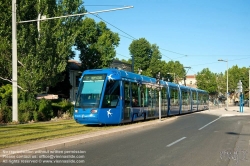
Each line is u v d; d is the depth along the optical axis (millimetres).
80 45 43219
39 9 24953
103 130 16125
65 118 25578
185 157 9992
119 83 19547
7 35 24719
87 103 18453
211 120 27109
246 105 79812
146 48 71938
